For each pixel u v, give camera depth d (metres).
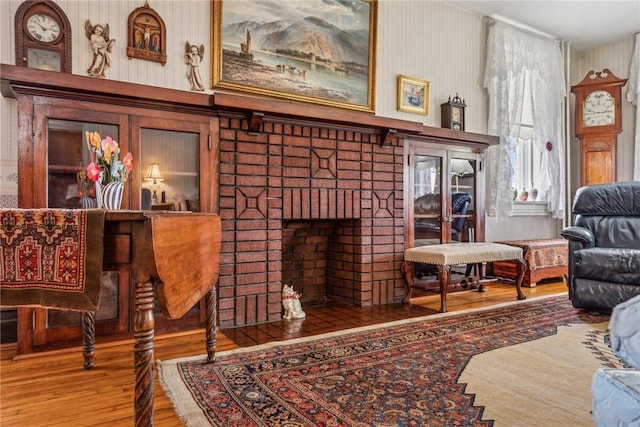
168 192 2.42
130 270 1.06
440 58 3.92
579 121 4.81
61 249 1.04
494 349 2.06
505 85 4.13
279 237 2.76
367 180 3.15
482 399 1.50
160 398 1.54
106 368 1.89
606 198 3.17
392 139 3.28
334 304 3.25
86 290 1.02
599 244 3.13
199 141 2.50
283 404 1.46
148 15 2.58
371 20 3.46
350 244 3.24
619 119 4.57
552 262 4.00
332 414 1.39
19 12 2.22
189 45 2.71
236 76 2.87
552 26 4.46
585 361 1.89
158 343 2.23
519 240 4.32
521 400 1.49
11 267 1.03
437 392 1.56
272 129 2.73
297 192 2.83
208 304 1.90
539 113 4.57
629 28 4.52
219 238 1.76
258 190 2.68
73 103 2.15
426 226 3.51
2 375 1.80
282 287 3.12
